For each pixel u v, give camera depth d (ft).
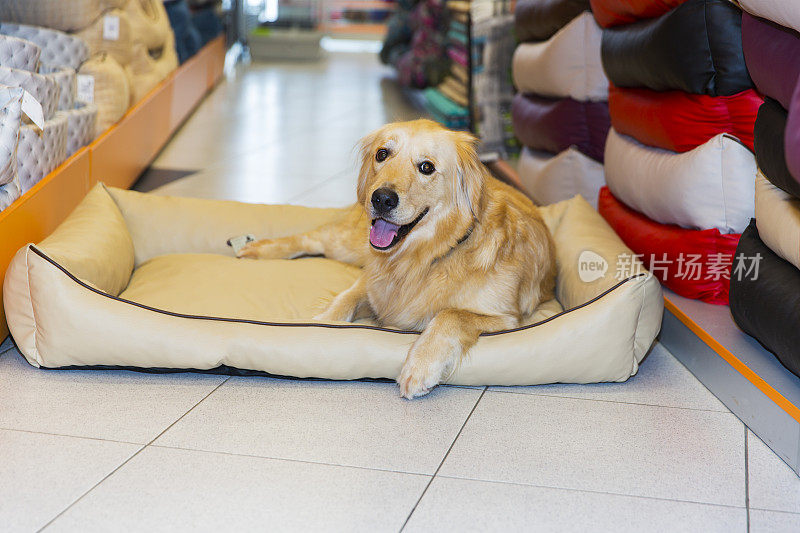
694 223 8.69
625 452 6.55
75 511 5.44
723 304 8.72
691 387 7.93
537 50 13.57
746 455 6.57
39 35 12.51
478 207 7.90
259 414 6.99
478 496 5.81
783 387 6.63
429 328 7.49
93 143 12.16
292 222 11.02
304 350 7.47
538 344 7.50
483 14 18.58
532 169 14.12
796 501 5.90
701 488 6.04
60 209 10.02
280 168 18.29
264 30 44.45
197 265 9.64
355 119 25.61
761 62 6.88
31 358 7.63
